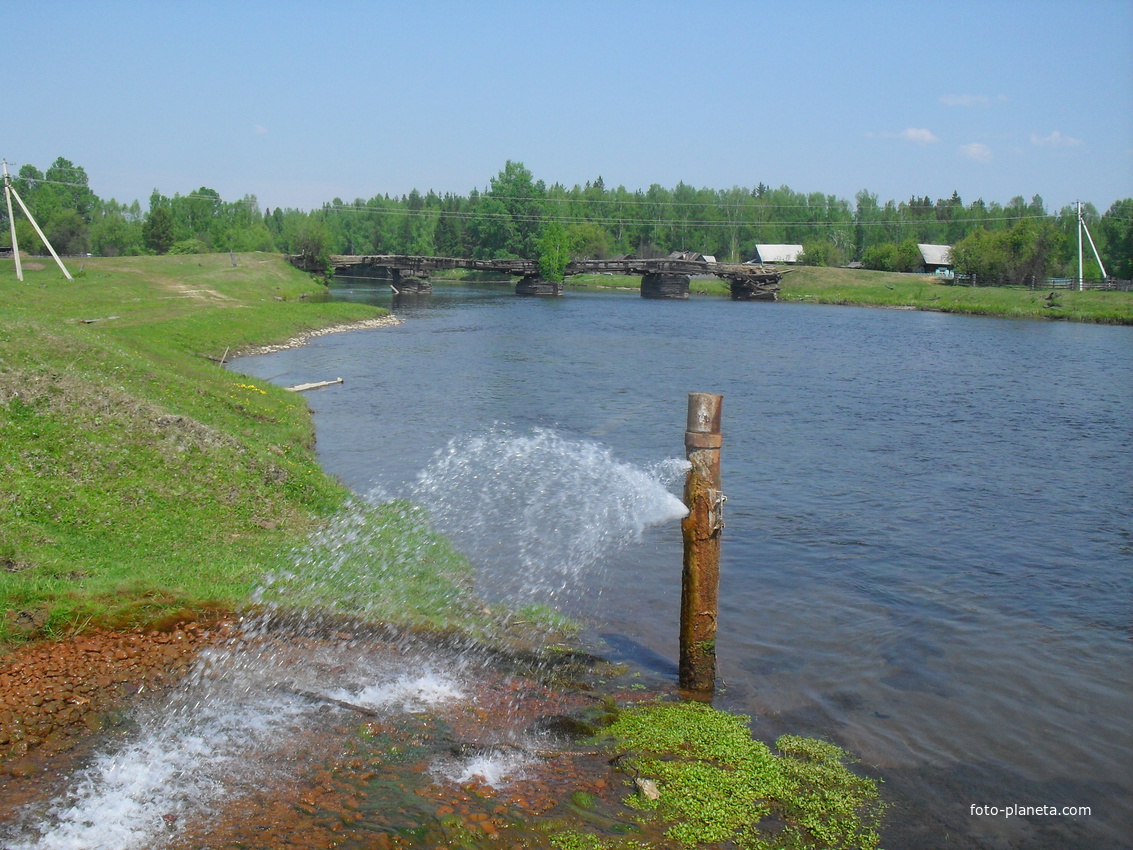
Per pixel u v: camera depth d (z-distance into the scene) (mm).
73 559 13008
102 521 14531
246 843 8000
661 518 18281
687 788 9242
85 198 174375
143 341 32906
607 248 161000
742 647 12773
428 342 52625
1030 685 11883
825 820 8891
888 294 104312
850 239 173875
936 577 15789
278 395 30250
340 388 34844
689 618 11227
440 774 9250
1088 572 16156
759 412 32250
